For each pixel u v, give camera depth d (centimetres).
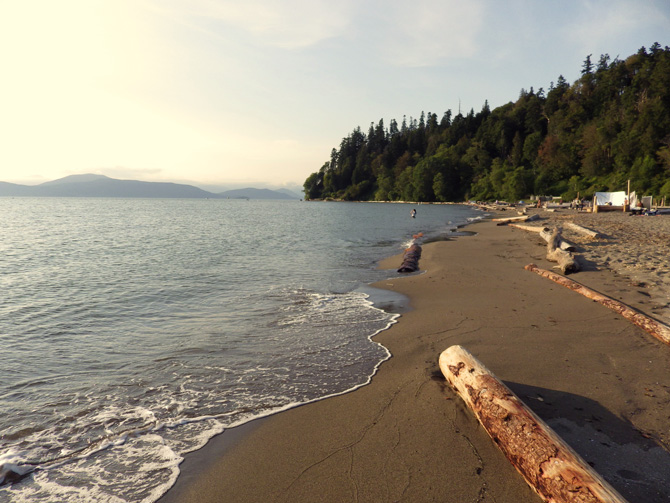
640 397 385
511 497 271
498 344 547
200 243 1984
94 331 655
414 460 313
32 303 835
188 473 313
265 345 587
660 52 9362
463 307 755
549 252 1245
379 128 17125
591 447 312
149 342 602
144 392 446
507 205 7062
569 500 240
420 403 400
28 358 541
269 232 2686
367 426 366
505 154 11506
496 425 319
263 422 382
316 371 495
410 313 745
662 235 1677
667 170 6341
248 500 281
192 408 411
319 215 5503
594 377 432
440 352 534
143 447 348
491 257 1395
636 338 534
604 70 10844
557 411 366
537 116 11356
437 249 1667
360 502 272
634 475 281
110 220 4075
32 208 7612
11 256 1512
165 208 8581
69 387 457
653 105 7250
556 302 742
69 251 1662
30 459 331
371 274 1160
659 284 788
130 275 1137
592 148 8156
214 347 580
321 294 912
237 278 1098
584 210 4150
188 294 914
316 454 329
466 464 305
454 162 11919
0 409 407
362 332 640
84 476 312
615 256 1138
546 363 475
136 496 289
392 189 14088
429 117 16162
